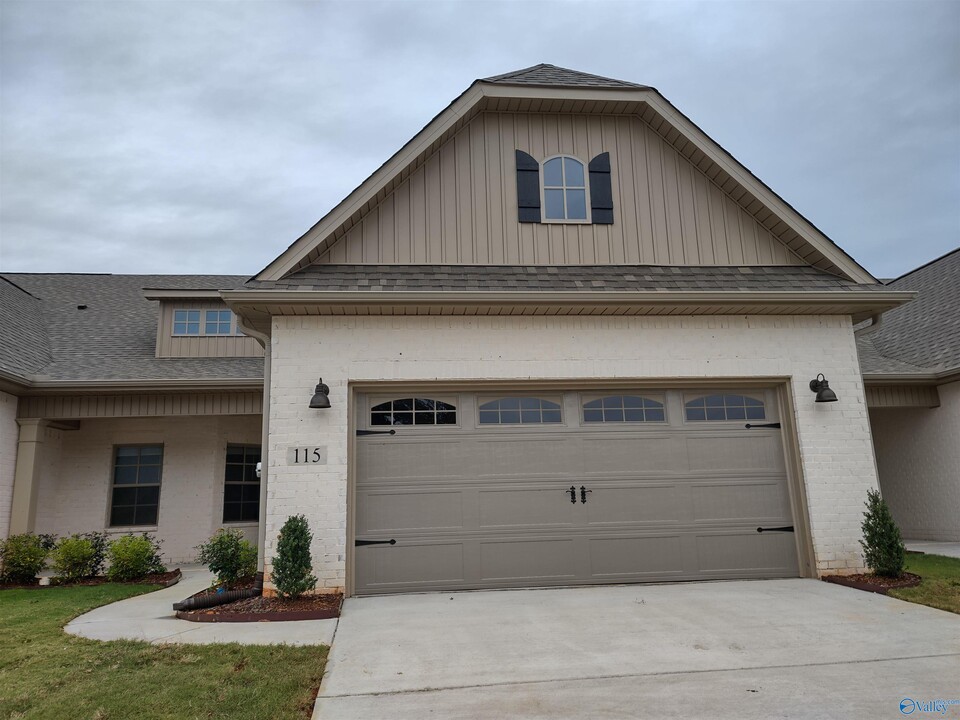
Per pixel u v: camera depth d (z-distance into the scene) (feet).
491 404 28.25
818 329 29.58
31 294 51.70
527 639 18.89
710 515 28.27
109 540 37.47
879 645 17.63
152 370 40.83
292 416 26.32
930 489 40.86
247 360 44.42
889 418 44.34
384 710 13.71
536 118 32.37
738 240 32.07
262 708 13.93
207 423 42.83
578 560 27.32
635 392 29.07
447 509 27.09
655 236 31.76
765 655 16.94
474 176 31.19
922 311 47.62
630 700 14.05
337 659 17.22
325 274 28.07
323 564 25.29
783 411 29.22
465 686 15.08
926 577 26.35
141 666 16.61
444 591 26.40
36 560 33.27
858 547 27.76
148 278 57.82
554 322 28.45
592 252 31.24
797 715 13.12
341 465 26.03
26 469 36.32
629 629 19.77
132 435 42.14
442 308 27.22
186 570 38.50
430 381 27.32
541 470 27.84
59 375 38.22
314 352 26.94
